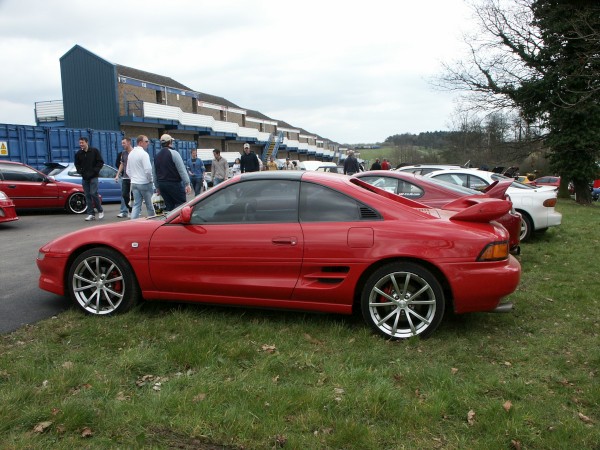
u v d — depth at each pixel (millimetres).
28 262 6695
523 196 8906
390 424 2668
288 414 2729
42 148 17734
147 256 4258
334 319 4332
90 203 11336
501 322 4395
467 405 2869
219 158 14500
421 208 4340
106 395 2906
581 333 4145
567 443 2496
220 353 3549
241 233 4117
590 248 8281
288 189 4238
